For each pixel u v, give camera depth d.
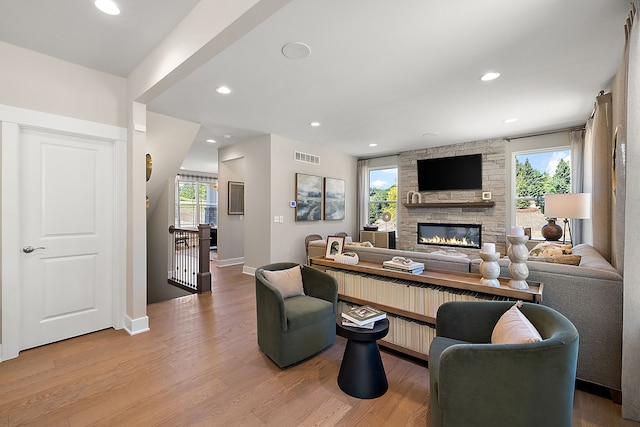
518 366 1.25
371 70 2.78
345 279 2.79
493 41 2.30
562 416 1.26
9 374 2.18
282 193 5.38
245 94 3.38
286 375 2.20
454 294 2.14
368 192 7.09
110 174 2.99
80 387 2.03
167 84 2.47
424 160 6.18
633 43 1.67
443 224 5.98
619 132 1.96
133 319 2.91
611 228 2.72
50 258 2.66
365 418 1.75
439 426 1.38
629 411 1.72
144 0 1.90
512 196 5.29
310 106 3.74
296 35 2.23
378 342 2.55
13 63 2.40
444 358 1.33
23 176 2.52
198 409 1.82
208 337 2.84
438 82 3.03
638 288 1.70
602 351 1.89
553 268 2.03
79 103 2.73
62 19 2.08
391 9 1.93
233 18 1.65
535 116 4.11
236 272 5.71
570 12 1.94
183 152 4.81
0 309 2.36
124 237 3.01
